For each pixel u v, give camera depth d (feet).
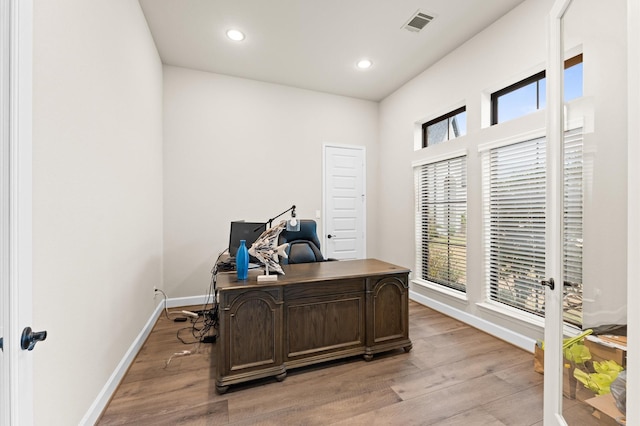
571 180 4.12
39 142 3.52
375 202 14.97
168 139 11.27
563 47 4.28
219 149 12.01
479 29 9.06
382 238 14.65
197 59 10.88
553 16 4.43
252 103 12.54
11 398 2.37
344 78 12.44
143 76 8.24
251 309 6.24
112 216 5.89
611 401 3.33
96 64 5.15
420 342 8.32
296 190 13.34
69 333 4.21
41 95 3.56
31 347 2.60
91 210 4.94
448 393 5.94
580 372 3.92
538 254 7.55
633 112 2.58
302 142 13.44
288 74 12.07
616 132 3.24
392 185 13.87
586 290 3.81
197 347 7.99
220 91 12.02
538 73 7.75
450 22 8.71
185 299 11.47
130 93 7.06
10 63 2.45
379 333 7.49
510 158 8.29
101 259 5.33
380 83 12.91
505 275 8.47
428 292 11.50
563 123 4.29
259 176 12.67
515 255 8.16
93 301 5.01
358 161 14.57
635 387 2.46
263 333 6.33
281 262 9.36
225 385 5.88
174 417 5.22
